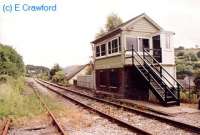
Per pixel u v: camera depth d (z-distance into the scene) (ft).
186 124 28.50
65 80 171.63
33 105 49.67
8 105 43.62
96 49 88.48
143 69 57.11
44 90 102.42
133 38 65.72
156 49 61.98
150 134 24.48
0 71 99.19
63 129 29.73
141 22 67.26
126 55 63.72
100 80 84.12
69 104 54.85
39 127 31.32
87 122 33.50
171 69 64.75
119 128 29.60
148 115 36.01
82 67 160.35
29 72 552.82
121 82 65.10
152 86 48.78
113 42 71.15
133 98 59.98
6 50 117.91
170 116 36.70
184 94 53.78
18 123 34.17
